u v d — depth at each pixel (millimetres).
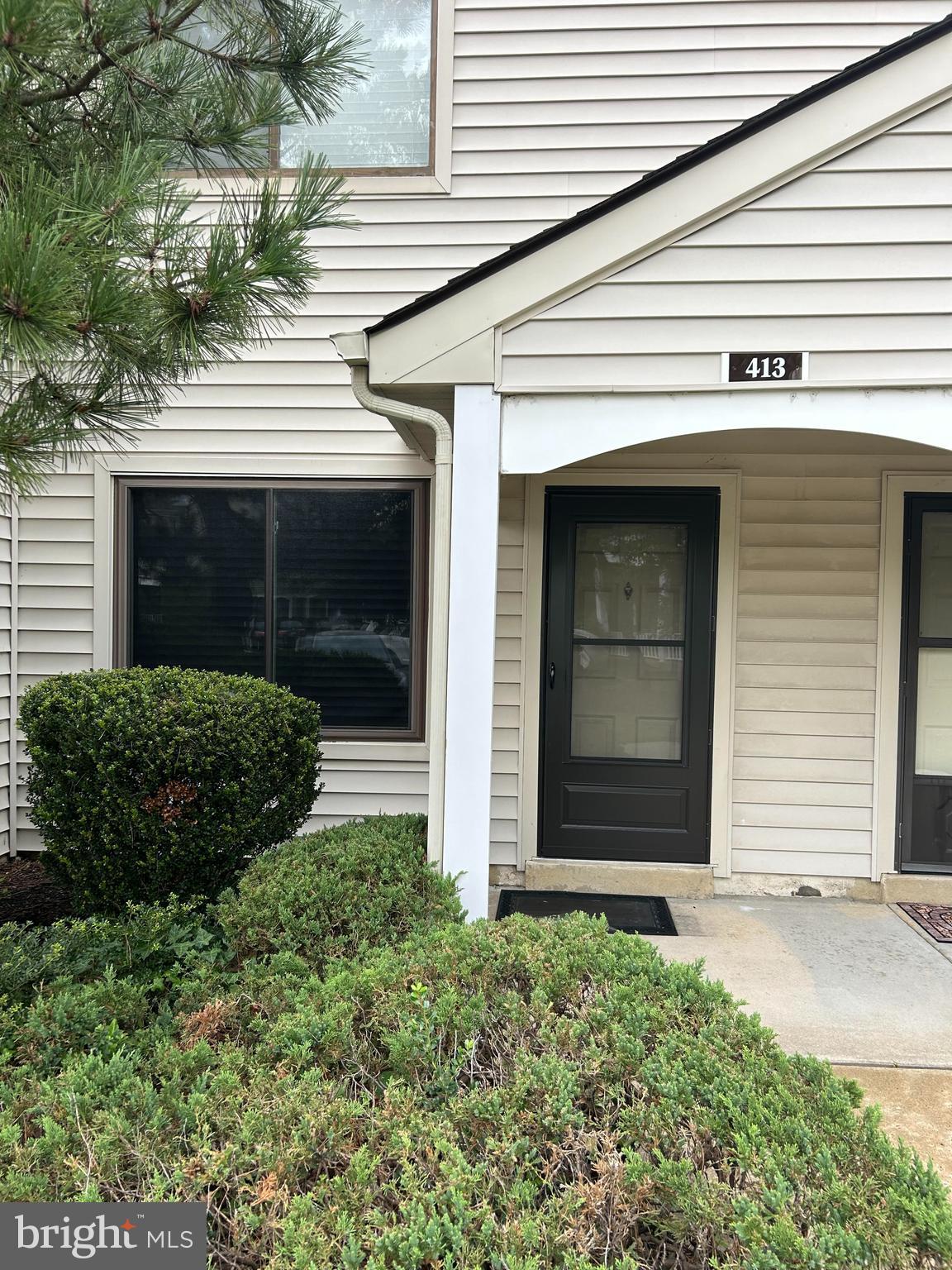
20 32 2160
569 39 4523
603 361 3168
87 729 3480
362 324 4738
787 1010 3082
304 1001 2070
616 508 4504
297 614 4871
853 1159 1486
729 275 3107
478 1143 1546
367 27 4664
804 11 4414
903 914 4141
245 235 2725
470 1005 1909
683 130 4508
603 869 4438
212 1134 1586
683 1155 1484
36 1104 1718
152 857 3463
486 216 4629
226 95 3020
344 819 4820
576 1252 1311
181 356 2643
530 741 4527
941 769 4445
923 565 4434
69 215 2301
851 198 3055
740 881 4484
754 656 4496
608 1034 1801
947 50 2980
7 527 4887
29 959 2666
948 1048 2828
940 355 3043
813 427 3113
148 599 4930
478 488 3225
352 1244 1257
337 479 4820
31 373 2871
